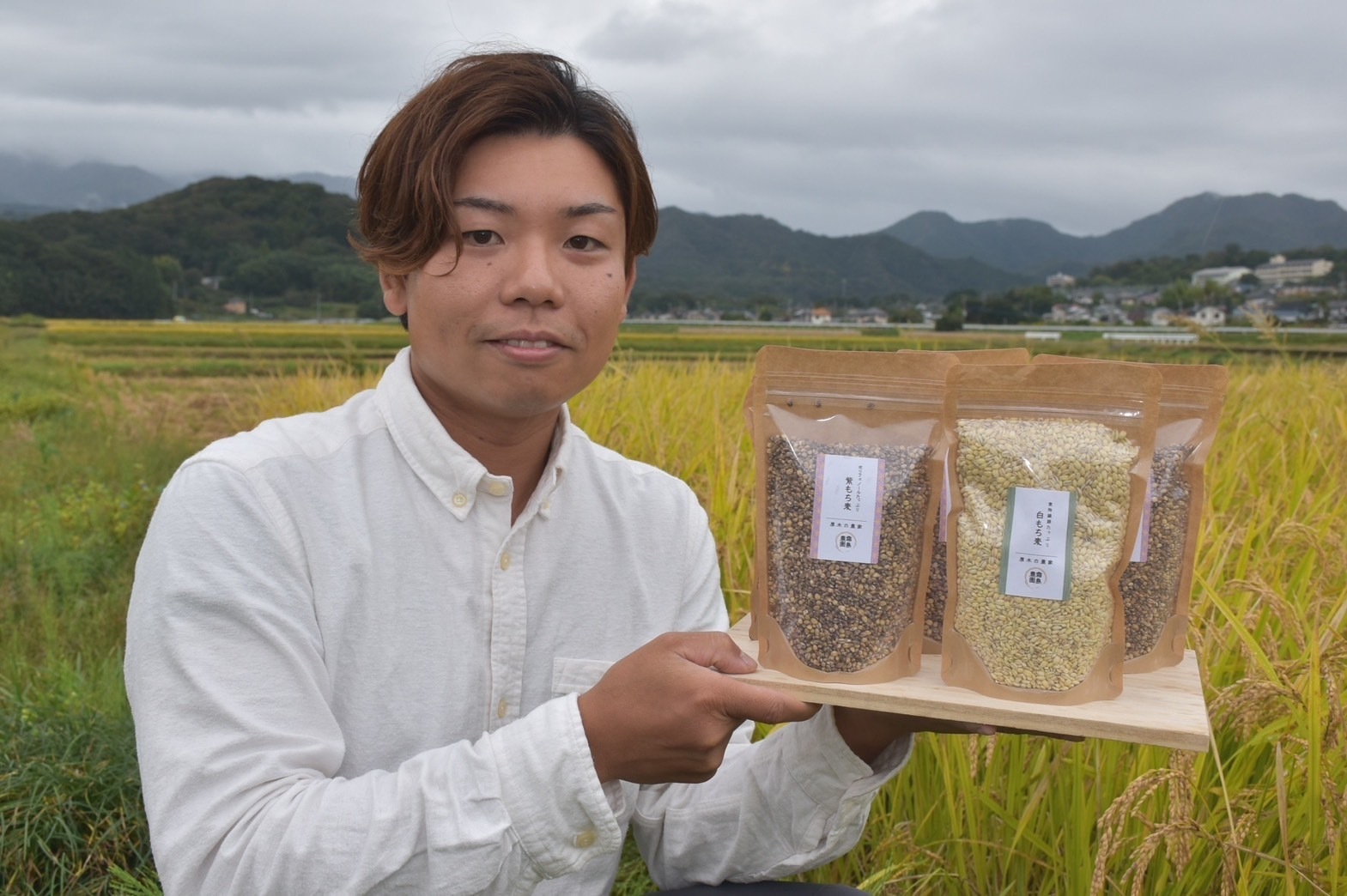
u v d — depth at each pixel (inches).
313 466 58.7
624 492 67.8
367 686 58.2
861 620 55.2
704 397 268.1
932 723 54.2
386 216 57.1
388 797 50.3
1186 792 71.9
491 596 60.6
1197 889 82.7
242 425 561.3
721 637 55.2
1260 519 129.7
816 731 58.9
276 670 53.7
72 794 125.1
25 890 118.5
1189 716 50.0
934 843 91.9
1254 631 95.7
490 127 54.2
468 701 59.9
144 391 944.3
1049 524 53.6
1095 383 55.7
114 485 414.6
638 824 71.2
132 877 111.1
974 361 58.0
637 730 49.3
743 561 137.3
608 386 272.5
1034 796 86.3
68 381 1034.7
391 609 58.5
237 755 51.2
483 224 54.4
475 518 60.4
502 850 48.8
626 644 66.2
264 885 48.9
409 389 60.9
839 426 57.4
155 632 53.2
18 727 141.6
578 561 64.9
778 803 62.0
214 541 54.2
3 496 380.8
